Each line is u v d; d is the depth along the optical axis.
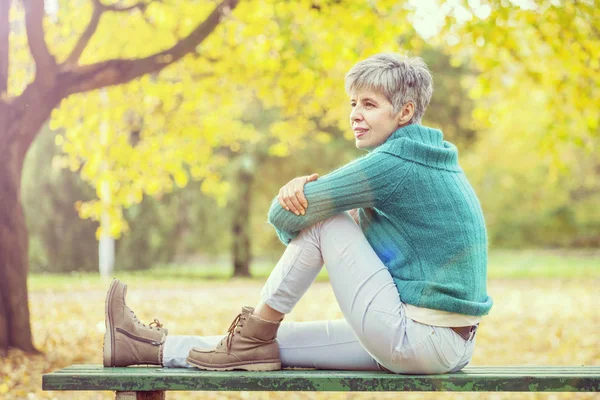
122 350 2.81
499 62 8.36
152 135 11.16
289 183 2.66
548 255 29.19
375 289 2.60
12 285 6.69
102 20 9.10
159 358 2.82
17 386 5.41
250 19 8.57
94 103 10.05
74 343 7.45
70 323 8.99
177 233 20.92
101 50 9.40
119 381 2.59
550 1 7.17
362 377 2.58
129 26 9.30
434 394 5.66
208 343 2.85
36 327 8.53
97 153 10.37
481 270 2.71
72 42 9.12
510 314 10.91
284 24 8.03
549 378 2.58
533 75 8.62
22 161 6.87
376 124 2.74
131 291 14.41
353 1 7.63
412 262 2.65
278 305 2.69
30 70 9.15
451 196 2.64
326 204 2.61
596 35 7.49
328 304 12.35
